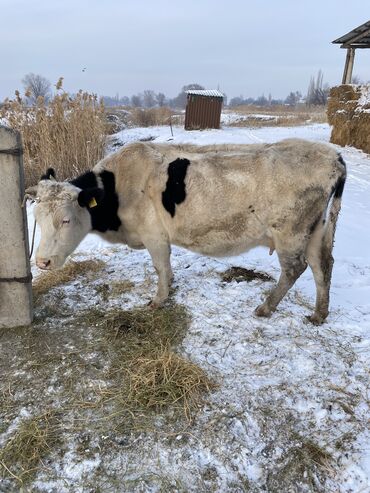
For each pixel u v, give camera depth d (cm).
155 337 407
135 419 314
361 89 1605
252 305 460
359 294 495
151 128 2383
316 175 389
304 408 325
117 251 622
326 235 416
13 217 388
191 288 496
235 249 433
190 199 406
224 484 269
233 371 364
